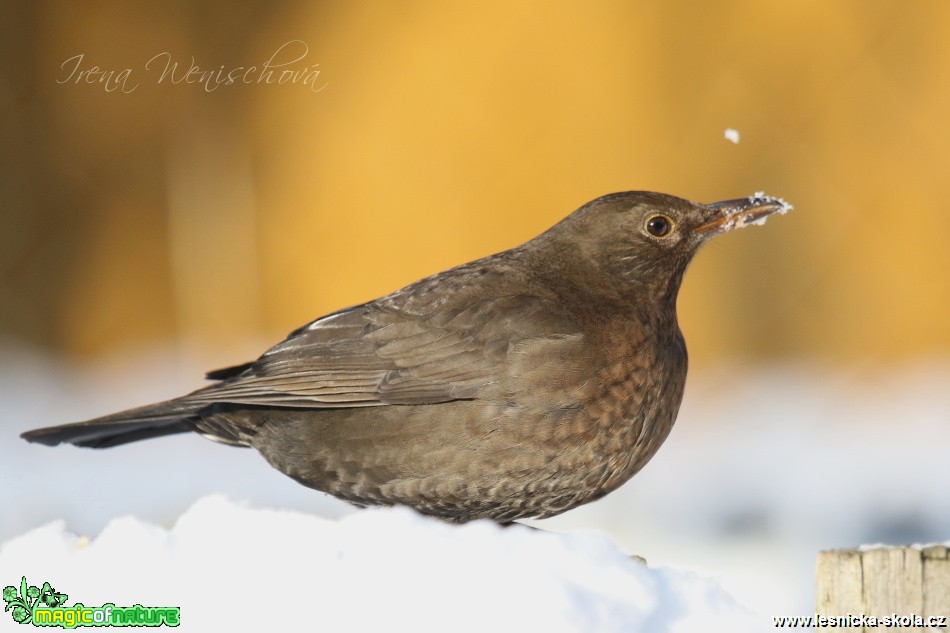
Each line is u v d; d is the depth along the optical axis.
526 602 4.53
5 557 5.06
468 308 6.84
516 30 15.65
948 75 15.52
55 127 16.70
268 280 16.53
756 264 15.97
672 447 13.62
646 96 15.59
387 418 6.76
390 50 15.91
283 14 16.11
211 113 16.45
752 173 15.70
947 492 11.41
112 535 5.15
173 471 12.35
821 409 14.54
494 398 6.62
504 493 6.74
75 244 16.92
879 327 15.84
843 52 15.59
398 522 5.09
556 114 15.67
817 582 4.95
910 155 15.66
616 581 4.79
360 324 6.97
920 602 4.84
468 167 15.87
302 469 7.04
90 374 16.42
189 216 16.59
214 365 16.23
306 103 16.16
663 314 7.18
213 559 4.91
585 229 7.22
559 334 6.68
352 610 4.54
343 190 16.20
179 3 16.28
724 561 9.82
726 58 15.62
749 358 16.03
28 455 13.16
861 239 15.84
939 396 14.84
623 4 15.53
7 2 16.39
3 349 16.98
